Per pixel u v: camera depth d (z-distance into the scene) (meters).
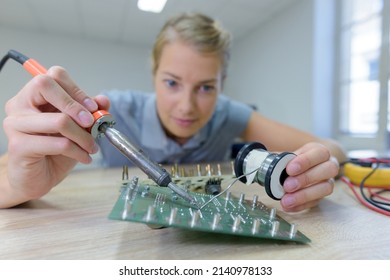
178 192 0.27
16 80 2.08
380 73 1.58
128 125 0.85
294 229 0.24
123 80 3.21
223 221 0.24
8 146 0.32
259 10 2.27
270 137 0.89
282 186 0.30
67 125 0.30
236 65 3.01
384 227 0.28
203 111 0.73
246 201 0.32
